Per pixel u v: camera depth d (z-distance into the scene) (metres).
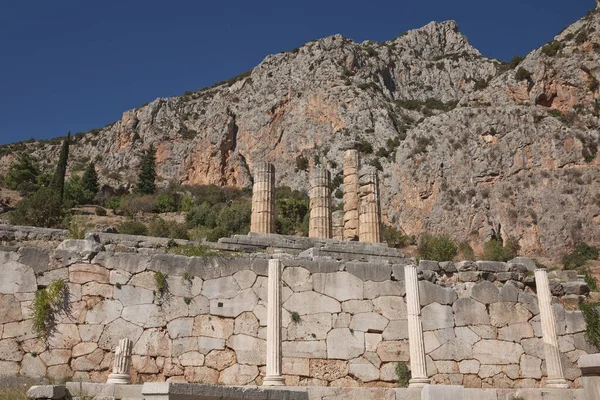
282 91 139.88
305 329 16.27
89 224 52.16
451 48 181.38
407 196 81.44
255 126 136.38
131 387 12.24
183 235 52.03
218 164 130.75
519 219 68.56
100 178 118.44
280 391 11.78
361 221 27.61
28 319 14.70
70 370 14.49
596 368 13.32
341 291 16.92
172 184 120.44
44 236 20.98
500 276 19.16
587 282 24.20
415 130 87.50
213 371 15.34
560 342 18.16
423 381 15.38
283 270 16.81
